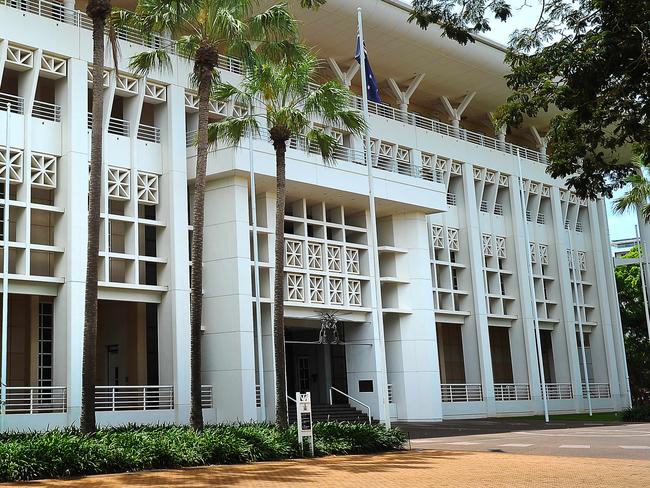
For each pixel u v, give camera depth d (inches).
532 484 535.8
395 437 885.2
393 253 1556.3
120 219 1163.9
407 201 1496.1
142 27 911.0
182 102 1264.8
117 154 1187.9
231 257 1229.7
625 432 1156.5
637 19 490.6
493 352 2059.5
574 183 581.9
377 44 1595.7
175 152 1235.2
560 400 1907.0
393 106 1845.5
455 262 1800.0
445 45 1641.2
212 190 1273.4
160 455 689.0
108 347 1403.8
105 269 1122.0
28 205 1074.1
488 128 2107.5
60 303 1090.1
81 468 629.0
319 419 1332.4
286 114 973.2
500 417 1717.5
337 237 1466.5
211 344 1226.6
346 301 1423.5
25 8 1186.6
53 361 1080.8
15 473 587.5
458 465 686.5
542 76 555.8
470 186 1818.4
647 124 545.0
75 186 1107.9
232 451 737.0
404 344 1513.3
